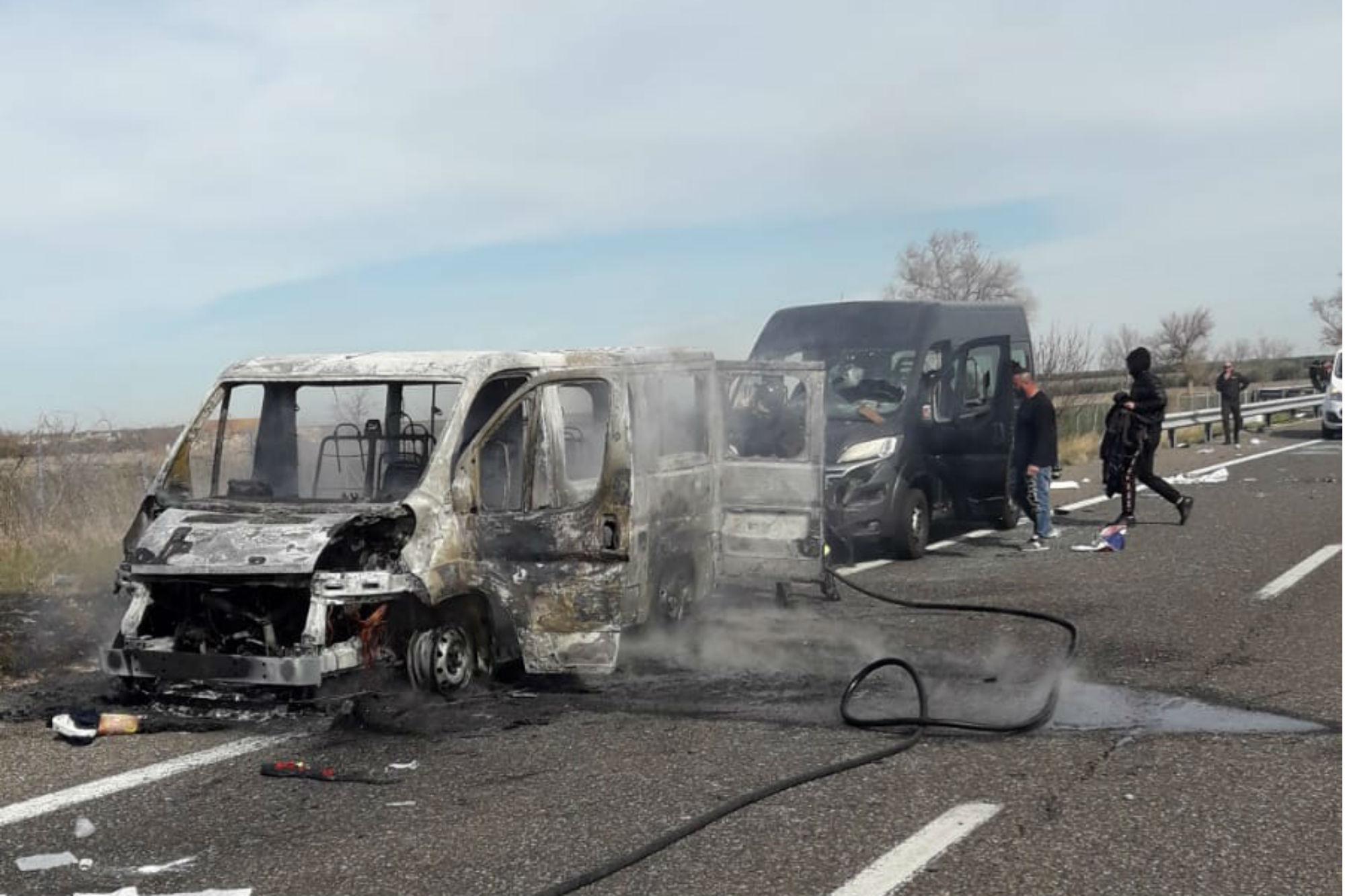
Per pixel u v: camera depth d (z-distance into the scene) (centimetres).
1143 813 485
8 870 448
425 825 484
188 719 638
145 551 650
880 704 664
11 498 1284
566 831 476
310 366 737
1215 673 716
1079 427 2586
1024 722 612
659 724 626
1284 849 445
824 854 447
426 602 644
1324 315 5950
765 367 899
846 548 1186
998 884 417
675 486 793
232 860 453
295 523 647
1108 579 1051
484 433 684
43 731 631
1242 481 1864
